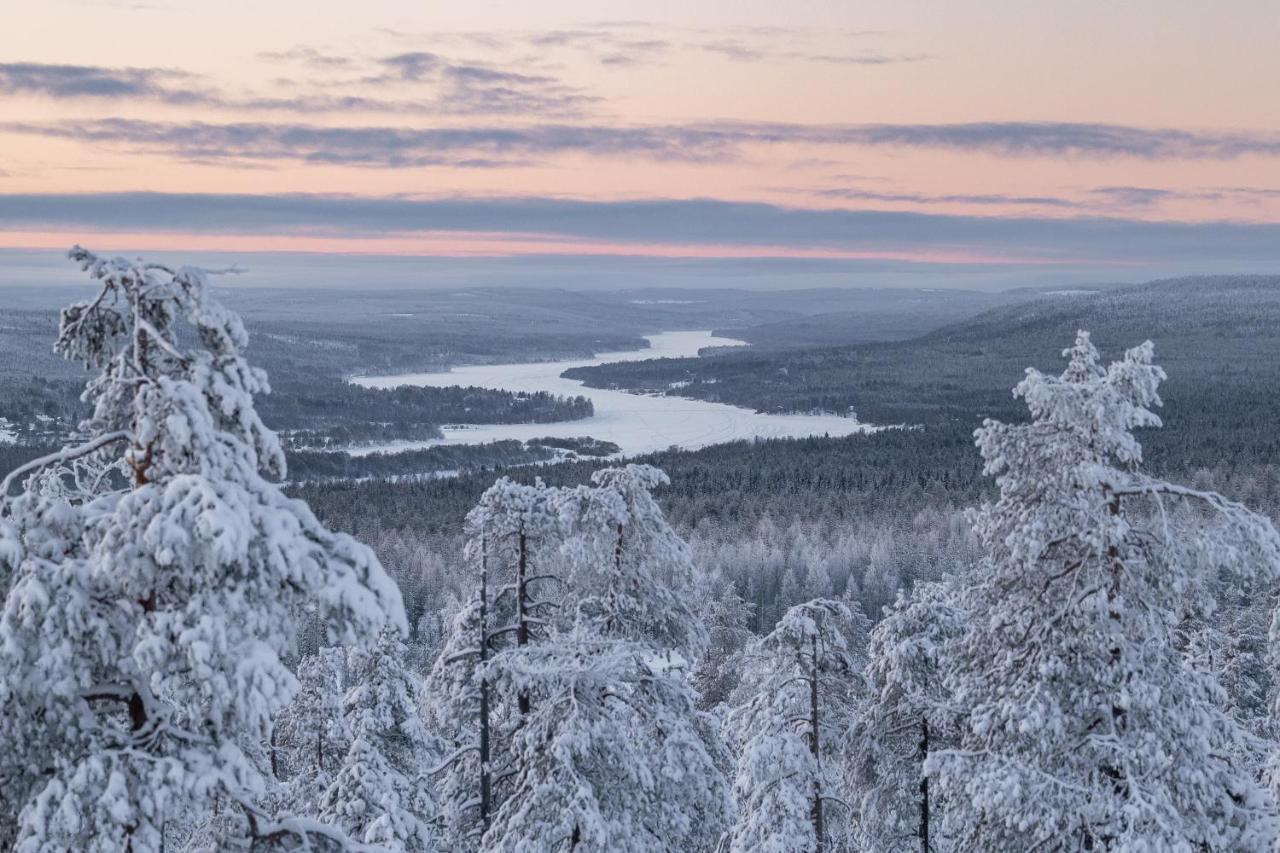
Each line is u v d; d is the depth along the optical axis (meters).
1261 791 16.34
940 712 21.38
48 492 9.54
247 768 8.80
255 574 8.61
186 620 8.22
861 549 136.25
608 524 19.75
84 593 8.30
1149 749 15.52
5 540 8.23
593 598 19.81
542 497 19.67
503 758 19.84
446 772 24.53
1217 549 15.45
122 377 8.80
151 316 9.10
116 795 8.09
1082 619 16.08
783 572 128.50
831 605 24.30
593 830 15.98
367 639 8.84
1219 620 44.00
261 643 8.36
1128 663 15.91
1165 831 14.68
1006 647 17.31
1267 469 179.62
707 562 125.06
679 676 20.42
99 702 9.26
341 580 8.71
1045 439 16.61
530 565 20.42
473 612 19.56
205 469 8.47
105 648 8.40
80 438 9.18
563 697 16.94
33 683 8.16
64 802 8.03
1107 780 15.84
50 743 8.60
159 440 8.79
